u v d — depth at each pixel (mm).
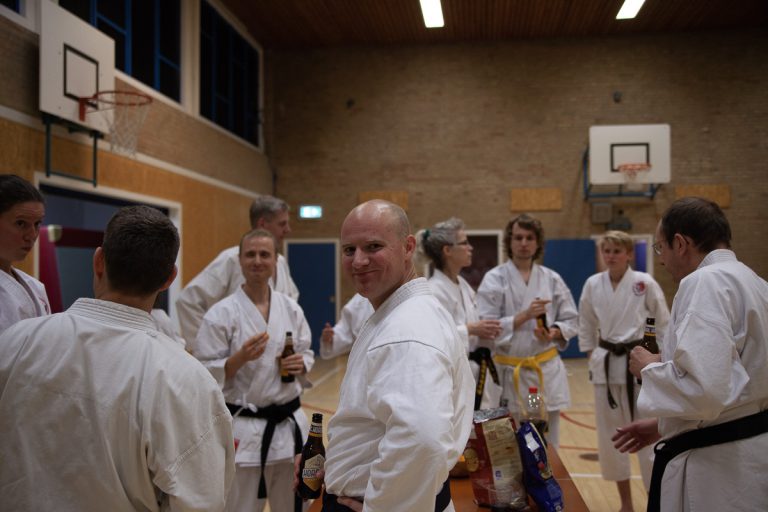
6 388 1295
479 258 10875
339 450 1502
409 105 11086
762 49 10344
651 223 10578
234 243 9633
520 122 10852
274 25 10328
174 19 8180
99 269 1468
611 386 3803
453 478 2330
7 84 4793
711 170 10422
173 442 1321
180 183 7793
